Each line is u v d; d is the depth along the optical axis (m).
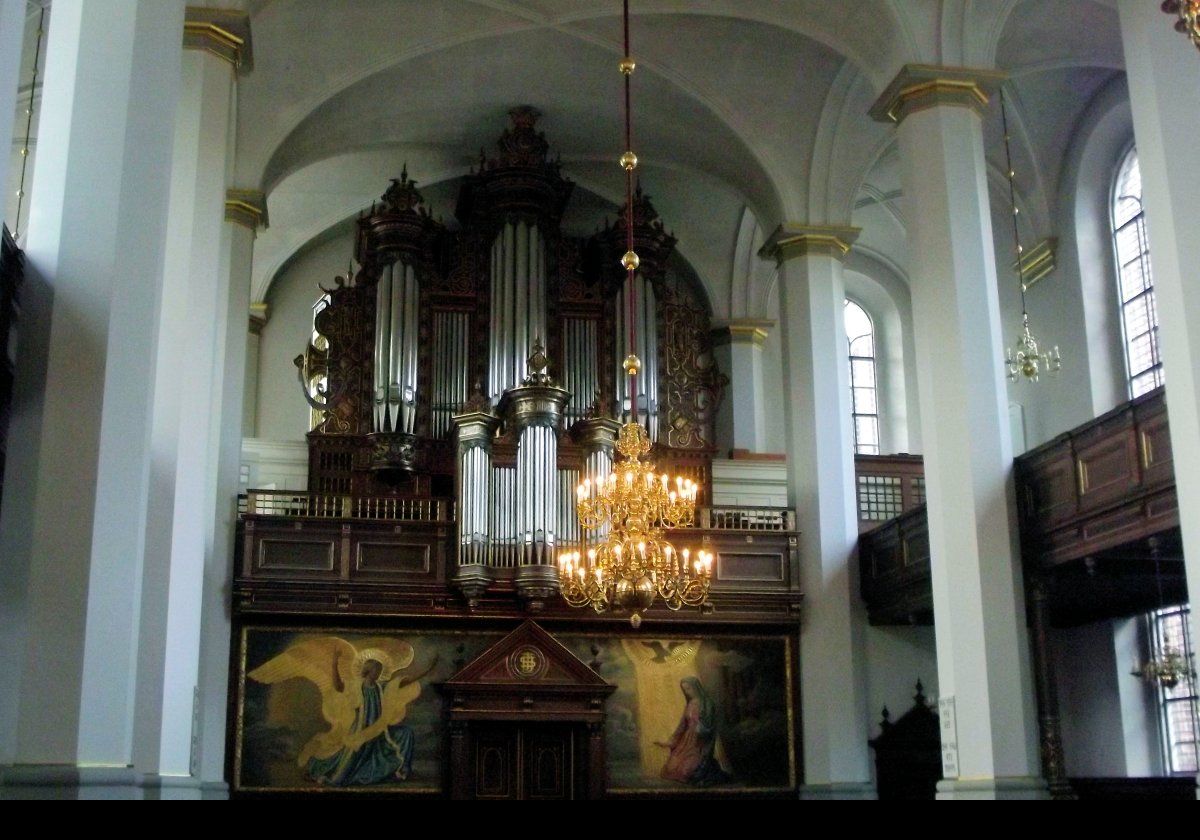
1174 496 14.25
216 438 19.95
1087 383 21.86
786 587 21.44
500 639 20.64
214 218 16.78
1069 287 22.58
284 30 20.36
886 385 27.41
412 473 22.66
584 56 22.25
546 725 20.83
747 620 21.31
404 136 24.27
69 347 11.61
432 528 20.94
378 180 25.64
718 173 24.00
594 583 16.48
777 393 27.02
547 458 20.77
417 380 23.16
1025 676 16.36
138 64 12.53
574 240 24.64
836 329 22.27
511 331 23.33
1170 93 13.88
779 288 22.97
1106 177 22.64
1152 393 14.59
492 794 20.44
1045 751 16.45
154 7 12.85
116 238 11.97
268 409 25.38
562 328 23.95
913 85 18.25
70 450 11.36
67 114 12.20
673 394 24.20
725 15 20.14
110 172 12.12
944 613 16.92
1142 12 14.17
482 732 20.64
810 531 21.64
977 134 18.22
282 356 25.72
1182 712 20.55
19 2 10.05
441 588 20.64
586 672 20.70
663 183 26.05
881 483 24.28
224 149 16.97
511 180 23.73
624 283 24.12
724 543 21.53
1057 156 23.03
